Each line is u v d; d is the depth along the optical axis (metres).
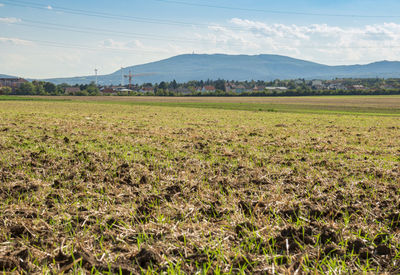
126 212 6.05
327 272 4.00
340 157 12.87
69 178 8.45
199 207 6.39
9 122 24.50
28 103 75.81
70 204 6.46
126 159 11.12
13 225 5.29
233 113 47.66
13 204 6.37
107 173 9.02
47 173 8.94
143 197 6.91
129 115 38.41
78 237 4.98
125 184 8.16
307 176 9.11
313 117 41.03
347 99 119.12
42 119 28.31
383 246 4.57
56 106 62.62
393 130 26.23
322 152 14.27
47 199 6.72
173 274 3.91
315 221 5.62
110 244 4.80
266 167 10.45
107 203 6.63
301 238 4.95
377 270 4.08
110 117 33.91
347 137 20.62
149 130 21.52
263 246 4.72
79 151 12.66
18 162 10.08
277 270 4.04
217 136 19.11
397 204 6.37
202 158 11.95
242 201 6.56
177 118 34.72
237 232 5.23
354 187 7.93
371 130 25.97
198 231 5.27
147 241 4.86
